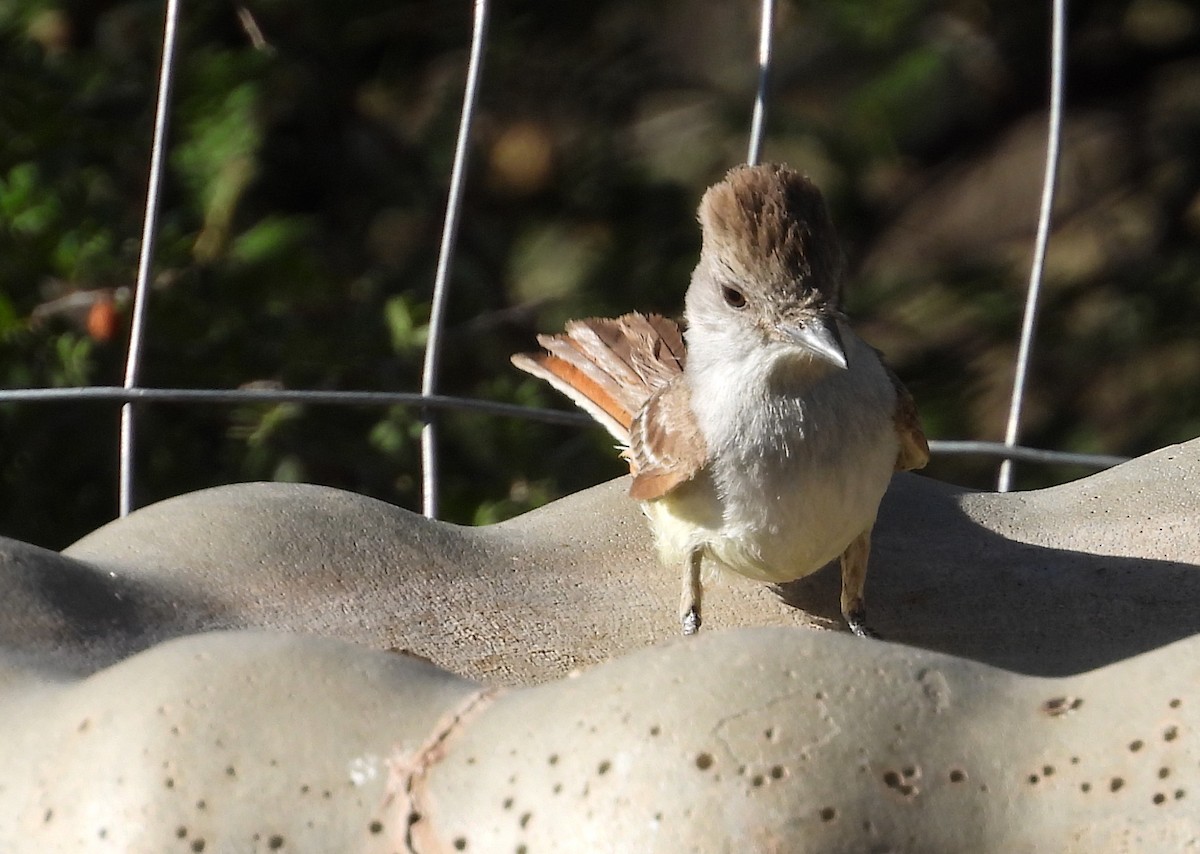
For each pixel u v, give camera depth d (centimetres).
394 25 1725
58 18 1548
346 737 560
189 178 1499
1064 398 1883
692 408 890
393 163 1759
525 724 547
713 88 1945
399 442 1451
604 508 965
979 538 953
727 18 1961
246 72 1522
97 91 1493
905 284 2002
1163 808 508
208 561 834
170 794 554
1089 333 1916
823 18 1900
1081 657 837
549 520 955
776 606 943
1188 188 2078
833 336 836
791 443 860
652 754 521
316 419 1458
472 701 567
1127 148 2141
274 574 837
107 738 570
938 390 1895
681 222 1831
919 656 551
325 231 1681
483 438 1503
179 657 589
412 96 1809
